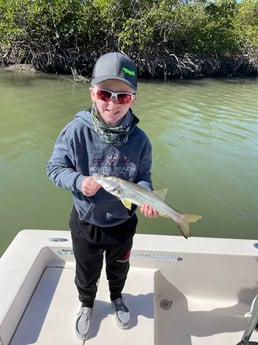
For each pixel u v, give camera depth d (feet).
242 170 14.30
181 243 5.12
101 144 3.57
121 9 39.40
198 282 5.19
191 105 26.73
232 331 4.79
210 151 16.31
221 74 53.62
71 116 20.54
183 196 11.94
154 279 4.99
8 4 35.06
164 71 43.70
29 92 26.68
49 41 38.81
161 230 10.00
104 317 4.31
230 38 51.47
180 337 4.67
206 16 47.96
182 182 12.94
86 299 4.14
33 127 17.93
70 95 26.50
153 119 21.50
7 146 15.05
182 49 47.67
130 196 3.38
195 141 17.66
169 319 4.91
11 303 3.95
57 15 36.96
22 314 4.23
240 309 5.12
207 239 5.26
